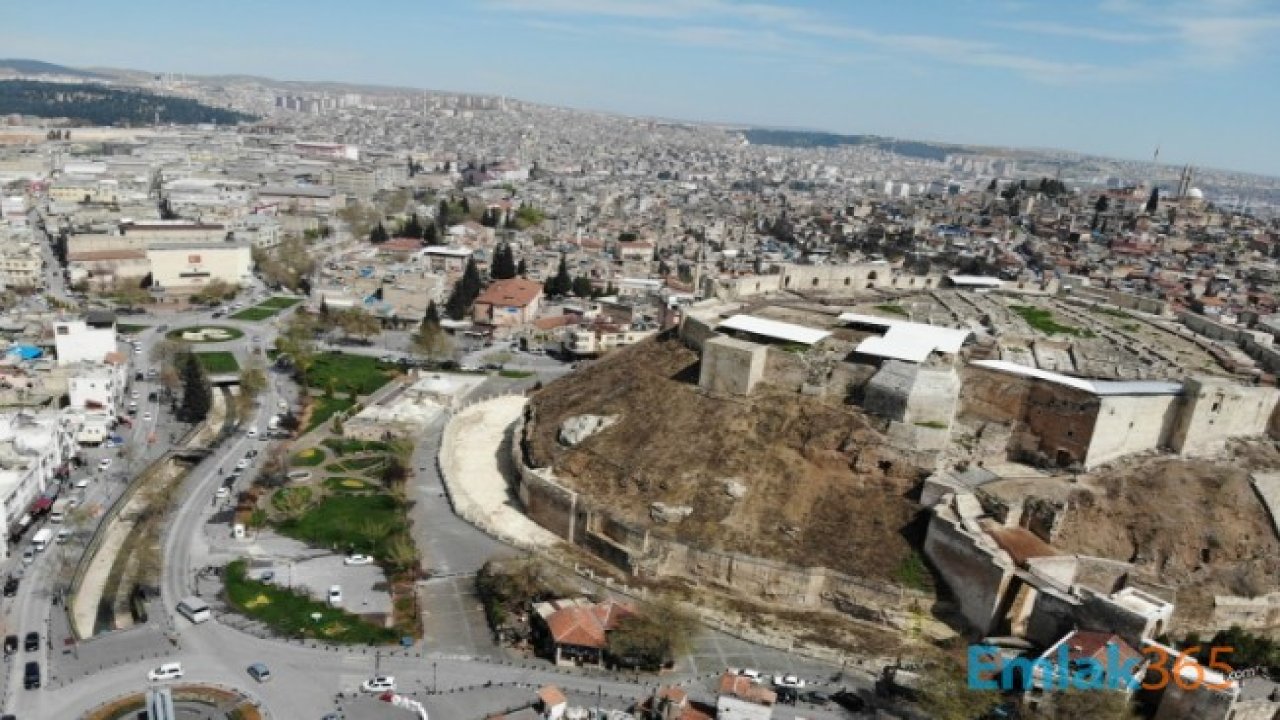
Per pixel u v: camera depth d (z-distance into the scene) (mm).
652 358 190750
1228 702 96062
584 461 156625
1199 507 134000
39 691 101625
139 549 139125
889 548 132500
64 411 180750
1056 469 143875
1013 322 190875
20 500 141625
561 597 124562
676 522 139250
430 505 158750
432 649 114625
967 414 154500
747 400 161750
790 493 142750
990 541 123000
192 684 104438
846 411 153750
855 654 117938
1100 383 146875
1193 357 174625
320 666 109562
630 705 105812
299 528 147125
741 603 129250
